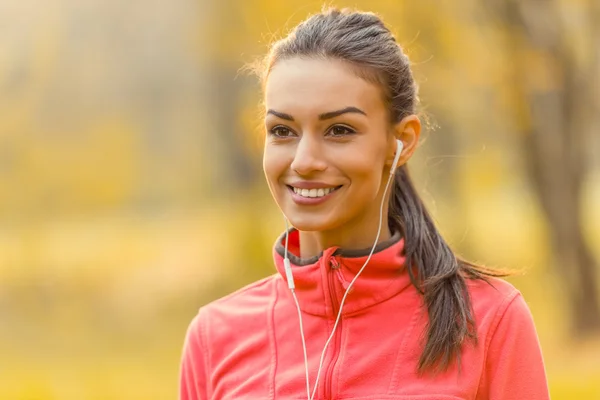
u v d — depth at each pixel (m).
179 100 41.12
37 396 20.02
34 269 34.72
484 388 5.19
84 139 33.88
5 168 33.44
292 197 5.17
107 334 27.80
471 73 20.86
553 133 21.98
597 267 22.19
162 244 38.56
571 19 20.84
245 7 23.12
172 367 22.52
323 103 5.02
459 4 20.44
